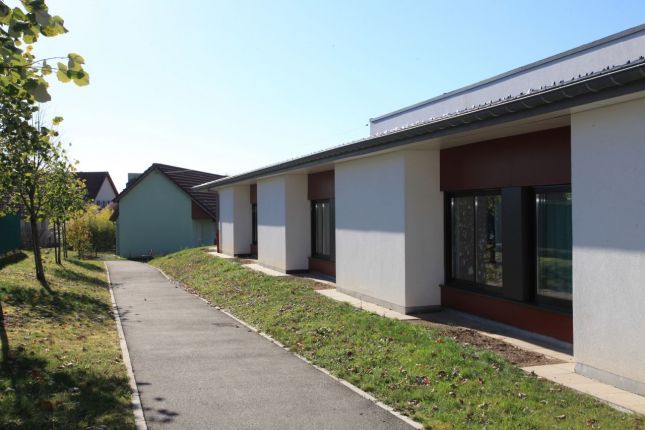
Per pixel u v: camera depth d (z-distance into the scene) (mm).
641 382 5973
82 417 5504
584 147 6660
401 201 10930
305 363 7918
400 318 10414
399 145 10188
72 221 32031
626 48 13500
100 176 62719
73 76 5066
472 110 7535
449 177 10742
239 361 8062
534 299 9023
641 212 5984
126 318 12070
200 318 12023
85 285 17125
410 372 6891
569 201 8328
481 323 9883
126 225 36469
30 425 5148
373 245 12047
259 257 20344
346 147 11609
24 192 15164
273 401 6219
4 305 10594
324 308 11383
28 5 4551
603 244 6434
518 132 8742
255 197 24141
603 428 5047
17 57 4840
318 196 17031
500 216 9742
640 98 5906
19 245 23562
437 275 11039
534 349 8055
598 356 6512
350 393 6473
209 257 24422
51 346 8148
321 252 17297
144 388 6730
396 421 5559
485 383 6363
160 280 20859
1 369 6688
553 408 5586
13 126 8359
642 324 5965
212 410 5934
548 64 15656
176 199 37125
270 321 10844
